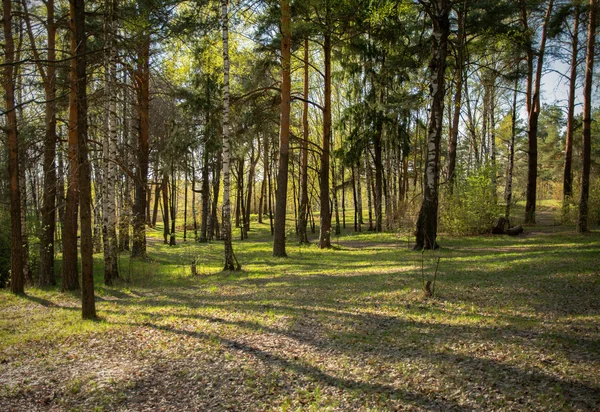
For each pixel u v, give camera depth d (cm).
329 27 1844
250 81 2028
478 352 585
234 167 3619
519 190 5050
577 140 3544
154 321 837
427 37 2175
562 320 688
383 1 1402
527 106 2531
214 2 1482
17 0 1222
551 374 501
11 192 1297
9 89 1208
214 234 3903
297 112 3203
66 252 1317
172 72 1923
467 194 2200
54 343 739
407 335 674
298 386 521
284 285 1159
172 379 557
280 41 1923
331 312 830
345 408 460
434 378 516
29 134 1395
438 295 898
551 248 1448
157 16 1135
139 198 2011
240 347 658
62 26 1166
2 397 522
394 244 2172
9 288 1391
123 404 496
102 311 972
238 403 487
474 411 437
